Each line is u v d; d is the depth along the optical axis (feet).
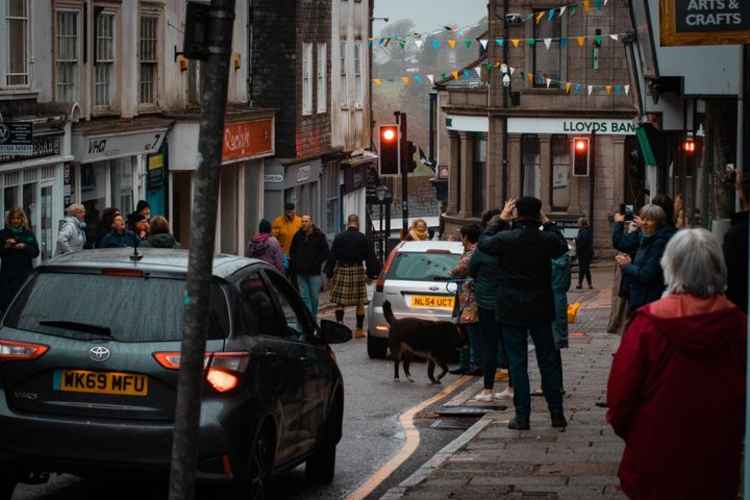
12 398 48.19
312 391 55.77
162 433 47.16
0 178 127.13
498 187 316.40
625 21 303.68
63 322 48.44
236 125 192.44
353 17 262.06
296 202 230.89
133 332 48.11
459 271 94.48
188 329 34.96
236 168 203.00
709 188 97.76
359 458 67.10
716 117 96.22
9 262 103.96
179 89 177.47
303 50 225.97
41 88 137.90
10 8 130.93
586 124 305.73
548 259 69.00
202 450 46.78
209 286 35.09
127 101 161.58
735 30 59.47
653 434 34.24
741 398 34.14
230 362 47.88
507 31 310.65
